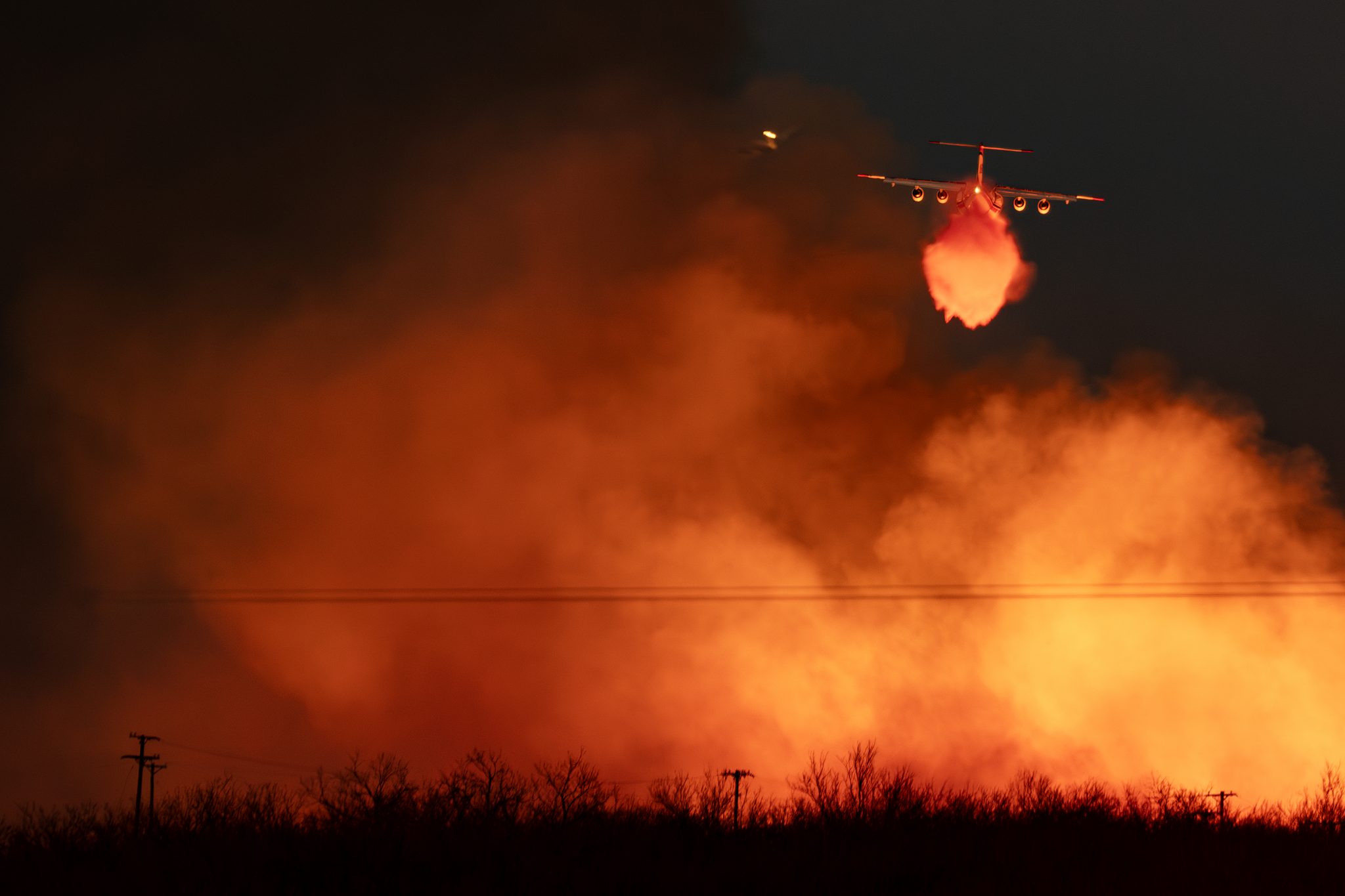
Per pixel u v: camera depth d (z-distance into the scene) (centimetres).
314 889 7019
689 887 7006
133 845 7538
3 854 7762
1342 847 7750
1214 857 7394
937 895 7056
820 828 8106
